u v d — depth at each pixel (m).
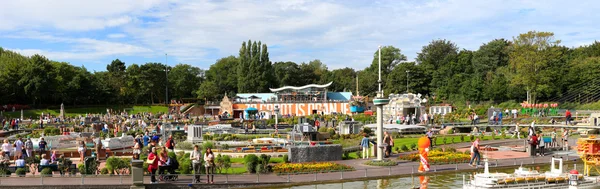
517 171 34.12
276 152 48.00
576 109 113.69
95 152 46.12
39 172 35.97
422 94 161.50
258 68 168.12
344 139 63.75
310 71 194.25
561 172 34.34
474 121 83.88
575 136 67.25
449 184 34.28
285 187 33.47
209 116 125.31
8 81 138.00
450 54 180.50
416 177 37.25
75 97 151.50
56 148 57.16
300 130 64.06
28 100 146.00
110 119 104.56
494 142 59.72
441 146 55.59
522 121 87.81
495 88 133.88
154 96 174.62
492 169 40.59
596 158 36.72
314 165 38.47
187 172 34.81
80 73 154.38
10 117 121.50
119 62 182.00
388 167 40.41
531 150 48.25
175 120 107.94
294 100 143.88
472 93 137.25
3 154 41.72
